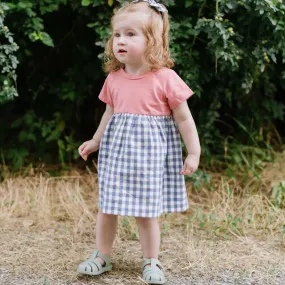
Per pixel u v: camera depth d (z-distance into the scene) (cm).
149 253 270
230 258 295
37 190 400
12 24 390
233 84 426
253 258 296
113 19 262
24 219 358
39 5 401
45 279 262
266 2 349
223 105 464
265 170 432
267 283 266
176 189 267
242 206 371
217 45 363
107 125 268
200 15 385
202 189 406
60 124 452
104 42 372
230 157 437
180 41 388
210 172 434
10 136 468
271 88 443
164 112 263
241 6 371
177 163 266
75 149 449
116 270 280
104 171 268
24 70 461
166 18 265
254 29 387
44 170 446
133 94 260
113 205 258
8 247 310
